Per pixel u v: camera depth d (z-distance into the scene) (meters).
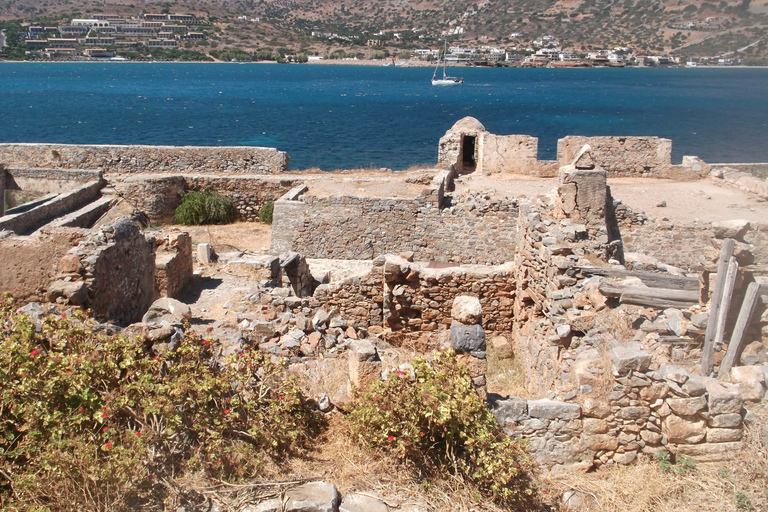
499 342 13.40
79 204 23.97
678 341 9.66
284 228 24.31
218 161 31.64
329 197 24.09
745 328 8.99
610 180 29.69
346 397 8.16
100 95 122.94
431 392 7.29
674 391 7.54
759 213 22.94
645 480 7.40
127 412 7.12
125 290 12.21
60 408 6.82
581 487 7.43
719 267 9.41
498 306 13.62
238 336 10.20
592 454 7.71
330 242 24.30
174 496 6.37
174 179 28.61
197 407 7.27
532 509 6.99
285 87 154.62
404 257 15.07
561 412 7.67
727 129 78.38
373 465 7.18
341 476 7.01
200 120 84.56
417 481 7.04
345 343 10.66
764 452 7.38
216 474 6.73
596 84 171.75
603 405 7.62
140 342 7.79
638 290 10.34
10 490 6.18
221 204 28.33
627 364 7.55
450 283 13.34
